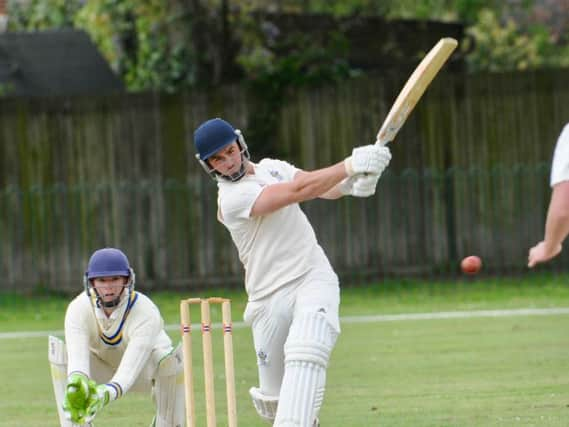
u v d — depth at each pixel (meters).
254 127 50.31
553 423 23.73
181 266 50.59
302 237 19.64
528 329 37.69
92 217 50.41
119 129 50.47
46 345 38.78
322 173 18.69
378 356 33.59
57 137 50.50
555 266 50.59
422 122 50.66
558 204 15.89
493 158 50.75
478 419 24.42
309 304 19.12
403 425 24.12
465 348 34.34
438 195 50.25
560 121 50.44
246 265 19.84
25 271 50.47
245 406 27.08
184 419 21.97
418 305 44.50
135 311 20.78
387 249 50.34
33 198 50.28
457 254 50.38
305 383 18.55
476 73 50.53
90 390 18.67
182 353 21.59
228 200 19.42
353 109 50.47
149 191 50.41
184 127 50.47
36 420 26.47
